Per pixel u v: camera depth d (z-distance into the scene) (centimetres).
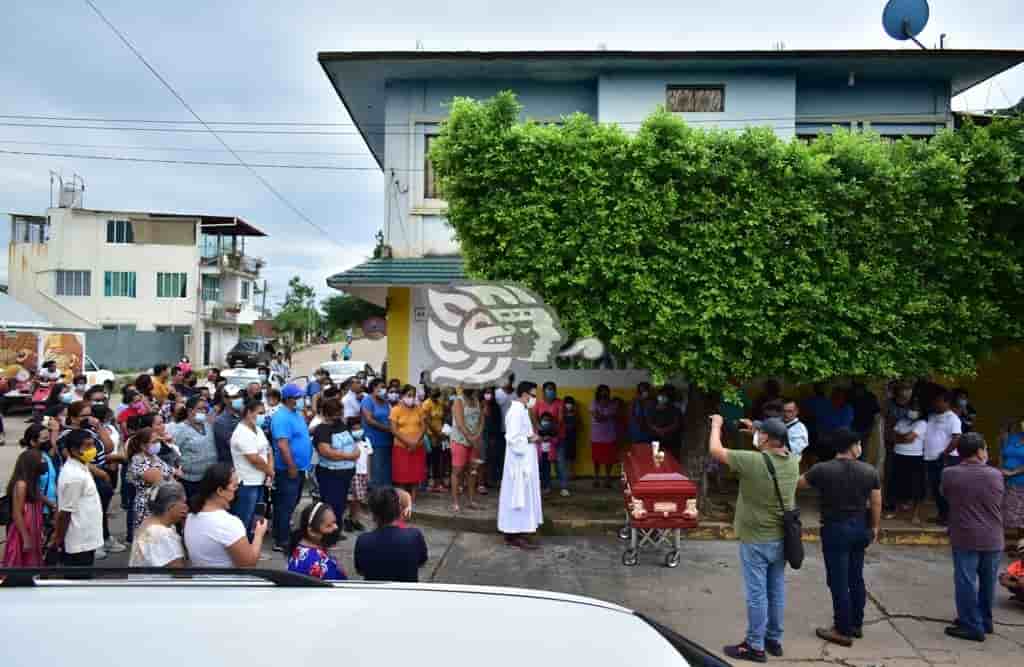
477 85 1362
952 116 1366
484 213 905
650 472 821
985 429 1226
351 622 204
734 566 832
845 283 884
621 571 812
